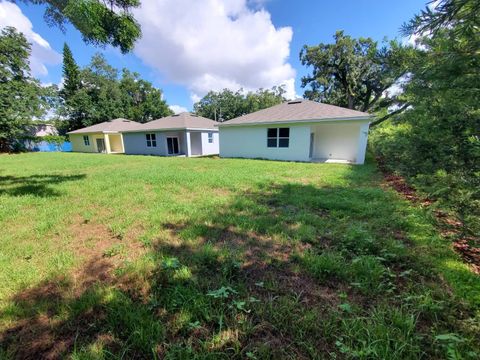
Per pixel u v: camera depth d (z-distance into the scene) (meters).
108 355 1.37
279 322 1.58
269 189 5.49
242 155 14.23
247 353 1.33
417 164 3.61
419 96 2.29
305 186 5.70
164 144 17.91
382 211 3.74
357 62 19.53
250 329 1.51
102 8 3.88
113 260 2.52
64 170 9.76
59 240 3.06
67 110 29.69
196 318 1.64
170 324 1.59
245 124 13.37
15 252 2.71
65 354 1.40
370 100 21.55
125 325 1.59
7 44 20.88
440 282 1.96
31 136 25.23
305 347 1.39
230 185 5.93
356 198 4.59
